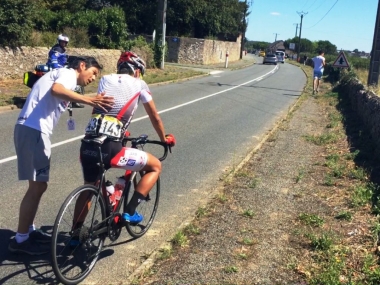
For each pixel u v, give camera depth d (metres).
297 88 24.42
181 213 5.61
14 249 4.25
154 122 4.29
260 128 11.74
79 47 22.69
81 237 3.91
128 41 26.78
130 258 4.40
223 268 4.10
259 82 26.81
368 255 4.32
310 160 8.21
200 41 43.62
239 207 5.70
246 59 69.06
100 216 4.10
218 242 4.65
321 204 5.85
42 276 3.96
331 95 19.98
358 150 8.54
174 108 14.18
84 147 4.01
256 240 4.70
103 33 25.19
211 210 5.57
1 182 6.30
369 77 19.64
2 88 14.41
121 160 4.10
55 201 5.73
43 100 4.07
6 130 9.55
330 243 4.55
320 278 3.90
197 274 3.99
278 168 7.59
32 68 17.19
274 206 5.75
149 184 4.38
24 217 4.19
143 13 42.41
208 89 20.55
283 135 10.59
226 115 13.54
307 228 5.05
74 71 4.11
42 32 20.67
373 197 5.93
